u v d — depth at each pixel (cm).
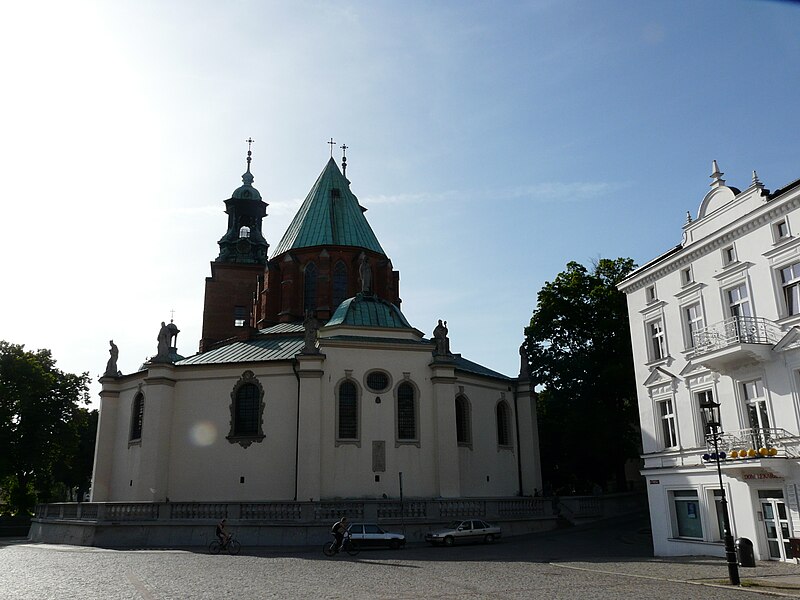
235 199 8006
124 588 2130
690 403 3353
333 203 6681
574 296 5841
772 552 2844
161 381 4869
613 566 2761
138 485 4716
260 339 5734
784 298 2858
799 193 2736
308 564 2905
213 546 3538
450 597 1919
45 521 4844
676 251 3497
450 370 4906
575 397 5719
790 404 2755
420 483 4703
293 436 4712
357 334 5009
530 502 4775
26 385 6756
